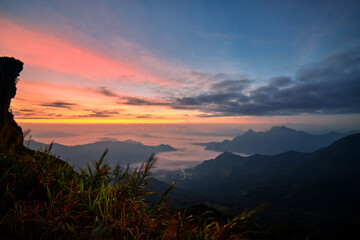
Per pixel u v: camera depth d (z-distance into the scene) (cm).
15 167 208
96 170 211
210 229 195
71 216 164
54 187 204
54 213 165
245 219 180
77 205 185
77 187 199
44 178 205
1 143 202
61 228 146
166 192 194
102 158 211
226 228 182
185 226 185
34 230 137
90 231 155
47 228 142
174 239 177
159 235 180
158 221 189
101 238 150
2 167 204
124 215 178
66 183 216
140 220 182
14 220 141
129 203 197
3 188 182
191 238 173
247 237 175
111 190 198
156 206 189
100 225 153
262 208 168
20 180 196
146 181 203
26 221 144
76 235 144
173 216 194
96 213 173
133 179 202
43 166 222
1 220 134
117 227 167
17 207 160
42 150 247
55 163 248
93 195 199
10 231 129
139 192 202
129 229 164
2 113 643
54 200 176
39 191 193
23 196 183
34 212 153
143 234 177
